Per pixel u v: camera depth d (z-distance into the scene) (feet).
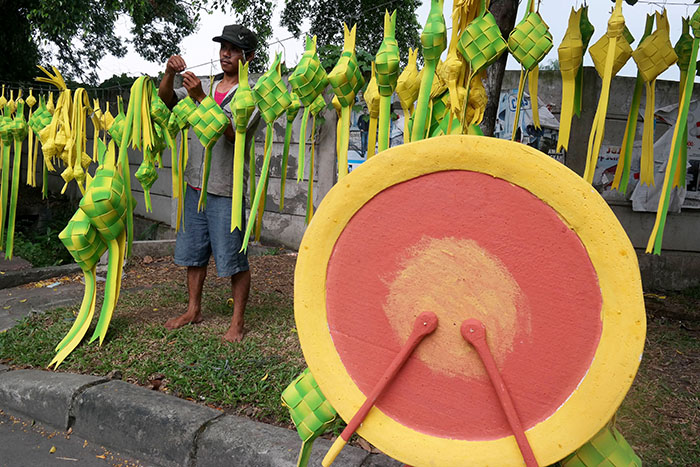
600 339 3.79
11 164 36.99
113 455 8.07
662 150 17.94
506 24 8.16
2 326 12.42
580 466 4.40
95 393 8.52
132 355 10.25
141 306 13.43
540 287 3.94
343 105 5.82
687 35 4.99
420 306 4.28
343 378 4.51
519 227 3.96
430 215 4.18
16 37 37.24
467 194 4.07
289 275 17.76
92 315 10.72
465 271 4.13
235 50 10.56
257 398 8.63
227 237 10.63
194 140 10.96
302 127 6.41
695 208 18.12
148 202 9.78
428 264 4.23
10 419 9.11
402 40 39.34
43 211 32.37
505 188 3.97
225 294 14.73
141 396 8.38
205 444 7.41
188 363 9.78
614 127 18.13
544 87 18.37
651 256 18.44
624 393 3.73
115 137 9.99
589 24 5.34
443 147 4.05
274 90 6.34
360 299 4.44
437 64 5.24
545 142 18.44
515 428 3.99
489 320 4.09
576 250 3.81
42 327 11.88
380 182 4.26
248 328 11.76
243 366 9.66
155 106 9.39
